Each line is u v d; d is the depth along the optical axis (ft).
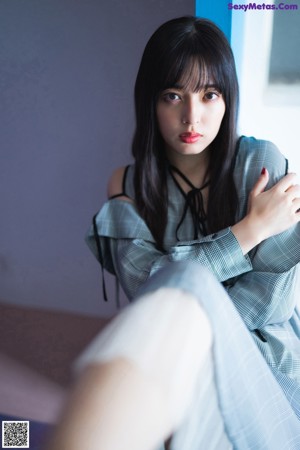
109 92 4.36
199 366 1.17
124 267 2.71
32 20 4.35
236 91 2.55
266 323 2.60
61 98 4.58
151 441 0.94
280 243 2.56
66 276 5.43
